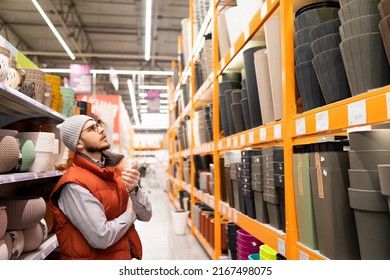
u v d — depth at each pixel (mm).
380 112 915
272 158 1658
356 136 979
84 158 1662
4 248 1517
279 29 1616
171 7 8750
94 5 8633
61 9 8281
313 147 1354
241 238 2236
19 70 1855
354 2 1028
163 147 16922
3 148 1516
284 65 1525
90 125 1704
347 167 1097
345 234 1083
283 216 1591
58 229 1591
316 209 1207
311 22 1325
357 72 1021
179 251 3658
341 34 1081
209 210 3924
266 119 1796
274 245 1604
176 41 10992
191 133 4531
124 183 1749
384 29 922
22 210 1776
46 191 2621
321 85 1218
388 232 922
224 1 3336
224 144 2656
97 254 1578
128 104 19234
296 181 1388
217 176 2914
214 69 2936
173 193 7781
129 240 1760
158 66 12094
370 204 931
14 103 1964
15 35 10117
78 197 1521
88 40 10805
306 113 1339
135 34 10500
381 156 932
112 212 1655
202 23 3641
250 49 1945
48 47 11258
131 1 8469
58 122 2863
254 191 1938
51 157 2047
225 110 2666
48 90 2174
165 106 13953
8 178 1486
